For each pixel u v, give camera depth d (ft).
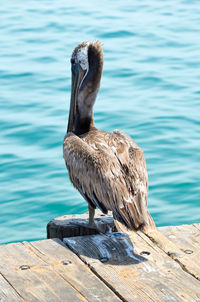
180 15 88.63
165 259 26.61
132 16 87.66
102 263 26.27
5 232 42.16
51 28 82.23
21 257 26.71
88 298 23.76
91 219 29.89
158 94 62.44
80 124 33.88
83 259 26.61
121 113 57.82
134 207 27.48
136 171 28.71
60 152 51.60
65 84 64.59
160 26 83.41
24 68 68.90
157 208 44.37
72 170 30.22
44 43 76.84
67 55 72.69
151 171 48.75
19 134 54.29
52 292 24.13
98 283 24.77
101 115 57.36
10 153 51.34
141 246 27.73
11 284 24.67
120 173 28.30
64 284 24.68
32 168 49.37
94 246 27.68
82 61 33.47
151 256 26.86
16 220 43.50
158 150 51.62
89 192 29.32
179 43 77.20
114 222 27.43
